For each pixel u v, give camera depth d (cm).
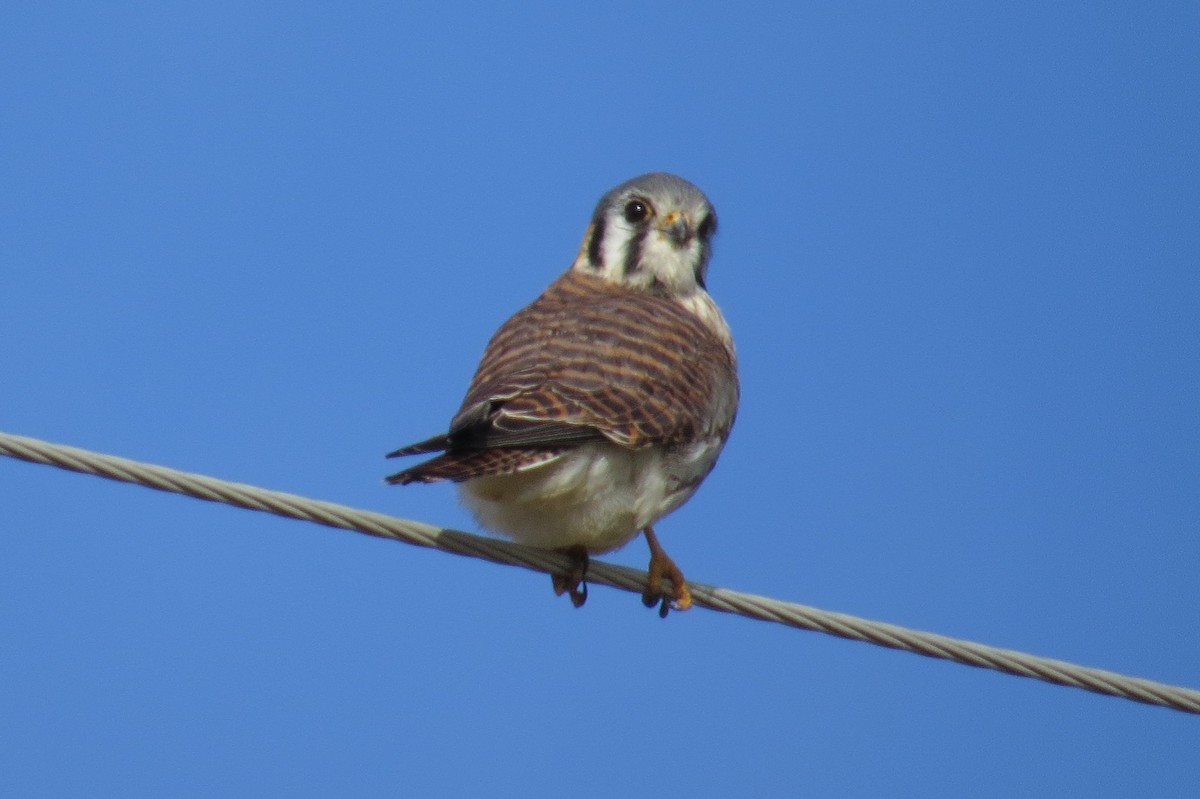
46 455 974
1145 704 1055
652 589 1202
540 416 1162
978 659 1061
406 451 1130
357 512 1045
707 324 1445
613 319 1298
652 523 1245
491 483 1170
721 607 1160
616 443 1180
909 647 1078
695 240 1488
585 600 1214
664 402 1228
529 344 1259
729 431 1334
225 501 1009
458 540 1099
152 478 990
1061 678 1054
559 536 1206
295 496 1026
